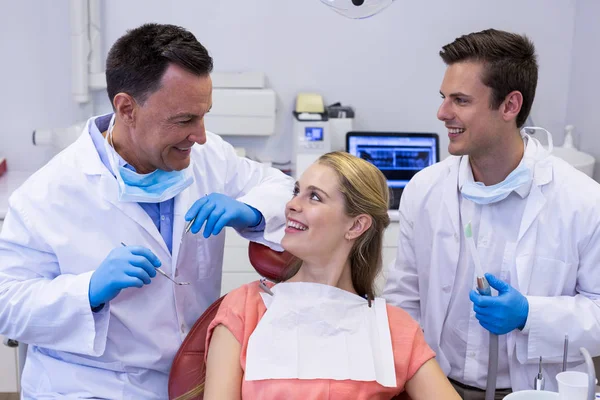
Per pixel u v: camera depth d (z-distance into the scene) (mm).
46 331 1604
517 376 1834
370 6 1742
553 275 1812
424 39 3410
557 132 3543
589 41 3273
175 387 1674
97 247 1674
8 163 3387
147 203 1742
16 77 3305
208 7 3312
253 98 3162
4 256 1643
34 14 3250
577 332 1724
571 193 1787
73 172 1673
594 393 1310
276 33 3359
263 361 1563
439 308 1895
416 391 1630
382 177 1711
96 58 3236
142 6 3293
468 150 1737
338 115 3262
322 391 1542
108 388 1700
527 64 1700
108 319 1619
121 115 1610
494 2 3393
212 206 1724
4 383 2857
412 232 1981
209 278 1877
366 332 1633
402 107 3479
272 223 1795
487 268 1845
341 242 1672
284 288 1672
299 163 3168
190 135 1606
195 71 1553
